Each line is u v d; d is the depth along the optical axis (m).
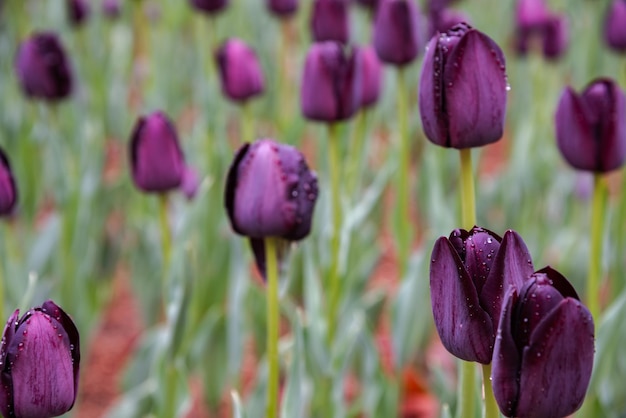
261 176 1.35
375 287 2.38
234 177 1.37
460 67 1.31
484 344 1.21
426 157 2.00
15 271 1.68
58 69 1.75
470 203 1.34
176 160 1.58
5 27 2.94
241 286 1.69
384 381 1.62
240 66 1.73
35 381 1.22
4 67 2.86
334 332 1.69
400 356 1.61
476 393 1.36
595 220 1.47
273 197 1.35
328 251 1.64
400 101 1.66
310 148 2.96
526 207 2.01
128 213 2.35
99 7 3.04
